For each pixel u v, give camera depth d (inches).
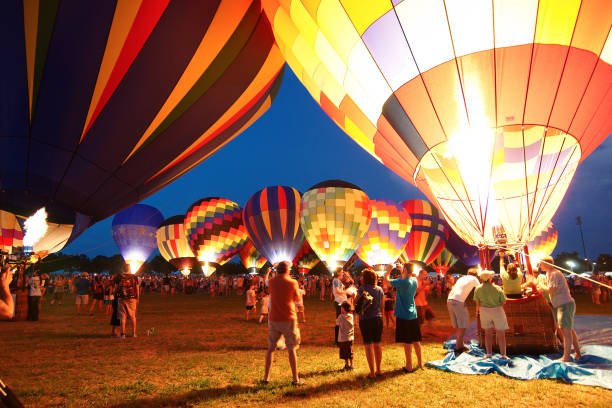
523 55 222.1
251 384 191.0
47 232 361.1
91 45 322.7
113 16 320.2
